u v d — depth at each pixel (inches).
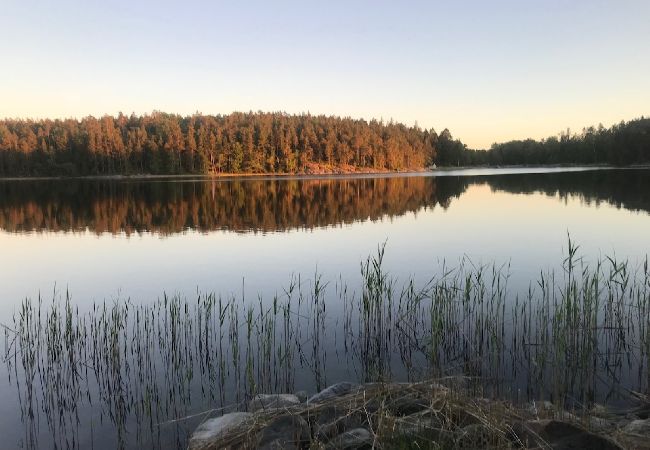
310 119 5477.4
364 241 808.3
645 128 3909.9
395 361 345.4
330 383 315.6
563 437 186.2
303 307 461.7
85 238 901.2
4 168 4163.4
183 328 409.4
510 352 347.6
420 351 361.7
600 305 430.6
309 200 1620.3
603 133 4817.9
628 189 1647.4
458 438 182.9
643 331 349.1
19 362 358.6
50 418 280.5
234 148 4483.3
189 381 306.7
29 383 319.6
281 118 5482.3
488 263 612.7
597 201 1302.9
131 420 274.8
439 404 224.8
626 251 658.8
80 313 469.1
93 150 4170.8
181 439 254.2
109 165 4224.9
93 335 402.6
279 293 510.3
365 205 1427.2
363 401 230.1
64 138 4256.9
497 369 305.1
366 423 213.6
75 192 2174.0
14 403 298.4
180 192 2108.8
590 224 908.0
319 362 346.0
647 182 1939.0
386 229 934.4
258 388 307.4
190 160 4377.5
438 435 191.5
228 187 2472.9
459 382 273.9
